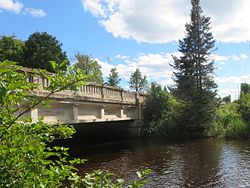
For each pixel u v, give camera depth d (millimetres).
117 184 3271
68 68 2596
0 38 47656
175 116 33312
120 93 27266
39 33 45906
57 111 16141
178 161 17734
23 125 2570
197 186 12477
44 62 43875
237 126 29703
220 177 13789
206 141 27016
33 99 2557
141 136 32844
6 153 2383
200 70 35469
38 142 2660
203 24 36938
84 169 15773
